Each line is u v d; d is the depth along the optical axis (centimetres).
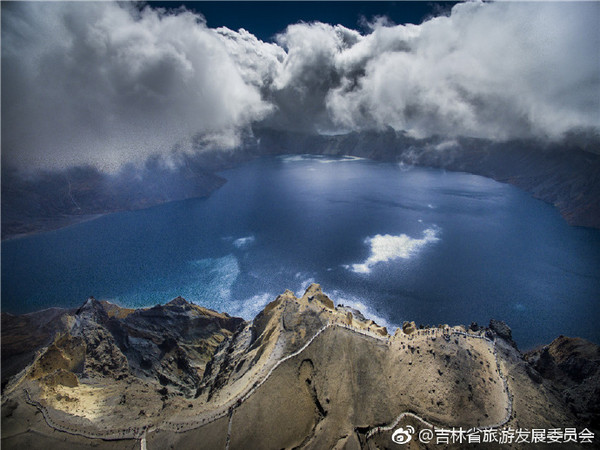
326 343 10819
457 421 8556
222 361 14350
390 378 9875
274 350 10756
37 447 8275
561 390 11244
